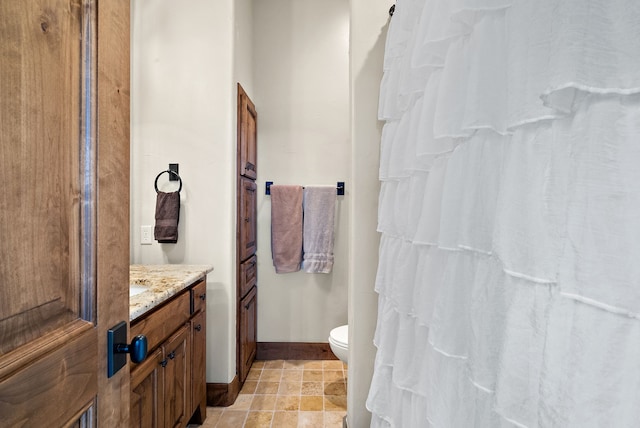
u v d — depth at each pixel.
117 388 0.65
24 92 0.44
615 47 0.37
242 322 2.24
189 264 2.03
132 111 2.04
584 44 0.38
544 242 0.44
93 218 0.57
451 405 0.65
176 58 2.04
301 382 2.32
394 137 1.10
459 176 0.69
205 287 1.86
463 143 0.69
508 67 0.52
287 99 2.70
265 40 2.69
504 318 0.53
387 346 1.10
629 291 0.35
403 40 1.05
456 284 0.67
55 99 0.50
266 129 2.70
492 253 0.54
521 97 0.48
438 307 0.70
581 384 0.38
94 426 0.58
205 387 1.86
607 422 0.36
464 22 0.68
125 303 0.68
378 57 1.41
